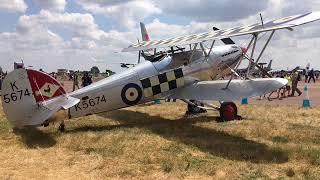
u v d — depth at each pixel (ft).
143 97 36.55
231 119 37.93
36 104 30.78
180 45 38.22
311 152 24.11
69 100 31.37
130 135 30.50
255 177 19.99
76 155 24.61
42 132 31.99
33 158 23.94
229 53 42.57
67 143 27.68
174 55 38.81
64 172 21.12
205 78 40.60
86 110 34.04
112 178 20.08
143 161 23.06
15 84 30.32
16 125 30.48
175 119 40.75
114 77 35.55
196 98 36.73
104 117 41.81
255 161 22.93
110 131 32.53
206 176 20.39
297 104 56.65
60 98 31.89
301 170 20.92
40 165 22.43
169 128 34.35
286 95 75.46
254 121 37.45
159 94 37.40
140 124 37.35
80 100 33.58
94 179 19.90
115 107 35.50
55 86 31.71
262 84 36.32
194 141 28.37
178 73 38.19
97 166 22.13
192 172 20.98
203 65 40.19
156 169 21.57
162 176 20.29
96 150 25.77
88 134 30.78
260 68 42.80
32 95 30.71
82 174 20.75
